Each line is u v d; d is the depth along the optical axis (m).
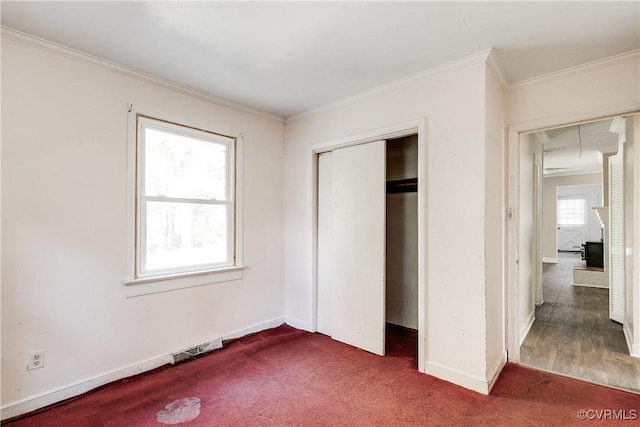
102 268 2.32
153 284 2.59
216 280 3.02
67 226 2.17
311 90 2.89
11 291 1.96
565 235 11.02
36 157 2.05
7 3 1.70
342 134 3.13
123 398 2.14
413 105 2.60
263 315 3.46
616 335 3.34
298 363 2.67
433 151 2.47
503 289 2.67
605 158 5.25
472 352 2.25
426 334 2.48
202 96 2.94
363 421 1.90
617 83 2.24
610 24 1.87
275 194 3.62
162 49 2.19
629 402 2.08
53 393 2.09
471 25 1.90
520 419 1.90
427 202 2.50
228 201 3.17
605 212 5.28
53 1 1.69
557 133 4.38
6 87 1.95
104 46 2.15
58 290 2.13
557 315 4.07
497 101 2.53
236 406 2.05
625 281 3.30
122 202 2.43
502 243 2.66
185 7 1.74
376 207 2.89
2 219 1.93
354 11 1.77
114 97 2.40
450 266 2.36
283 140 3.72
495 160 2.48
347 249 3.10
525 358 2.78
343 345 3.05
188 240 2.87
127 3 1.71
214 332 3.01
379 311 2.85
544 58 2.27
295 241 3.60
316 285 3.45
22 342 1.99
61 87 2.15
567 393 2.18
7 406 1.92
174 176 2.79
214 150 3.09
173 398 2.15
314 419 1.92
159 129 2.68
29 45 2.03
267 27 1.93
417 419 1.91
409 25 1.91
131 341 2.46
